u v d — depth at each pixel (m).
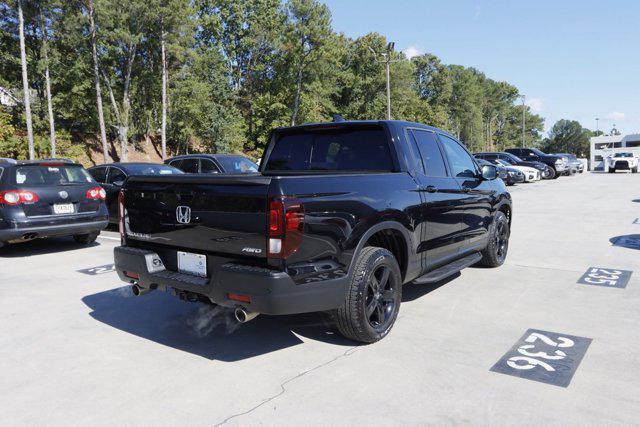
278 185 3.14
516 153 29.98
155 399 3.00
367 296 3.77
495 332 4.05
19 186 7.30
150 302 5.10
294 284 3.19
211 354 3.70
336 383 3.16
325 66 55.28
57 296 5.34
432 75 89.06
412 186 4.32
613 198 15.73
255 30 57.94
